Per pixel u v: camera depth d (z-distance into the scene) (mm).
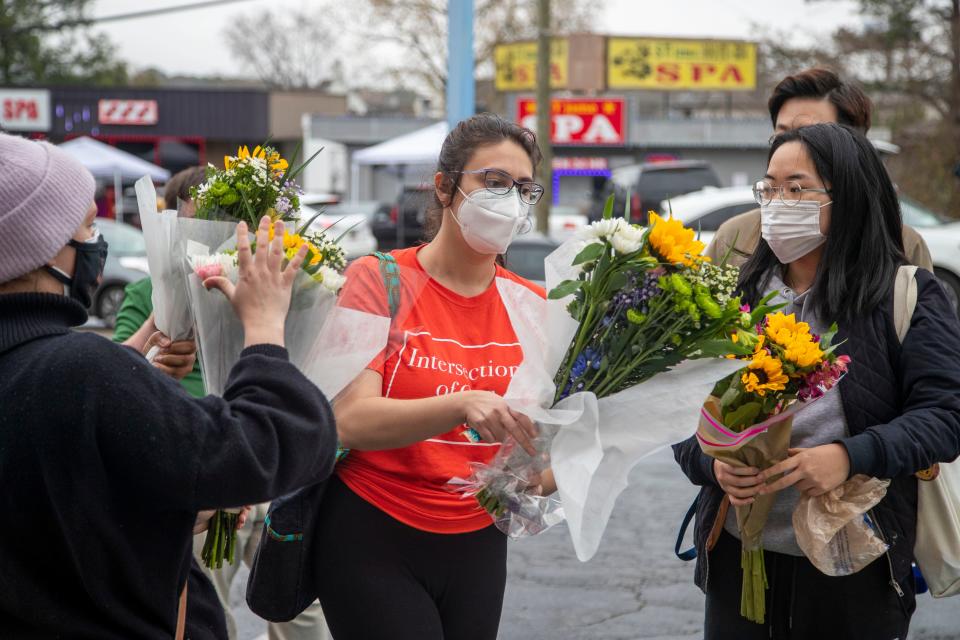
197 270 2213
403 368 2639
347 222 16891
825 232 2855
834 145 2832
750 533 2736
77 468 1722
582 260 2480
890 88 24234
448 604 2709
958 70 23266
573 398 2469
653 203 18891
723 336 2537
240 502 1812
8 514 1735
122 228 16031
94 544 1767
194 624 2416
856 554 2705
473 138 2707
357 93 50969
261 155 2615
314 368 2350
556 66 30750
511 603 5074
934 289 2834
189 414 1786
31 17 40375
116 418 1735
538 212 19922
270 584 2680
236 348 2281
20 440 1719
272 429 1856
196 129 36125
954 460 2717
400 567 2633
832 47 24812
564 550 5910
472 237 2684
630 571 5523
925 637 4660
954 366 2699
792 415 2656
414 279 2707
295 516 2648
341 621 2648
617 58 31312
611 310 2557
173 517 1871
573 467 2453
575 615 4918
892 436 2615
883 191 2855
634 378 2559
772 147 2977
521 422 2473
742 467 2662
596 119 31109
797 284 3023
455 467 2670
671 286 2441
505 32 37250
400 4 36062
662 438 2521
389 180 36406
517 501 2670
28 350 1788
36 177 1835
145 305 3715
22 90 35188
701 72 31469
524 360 2516
